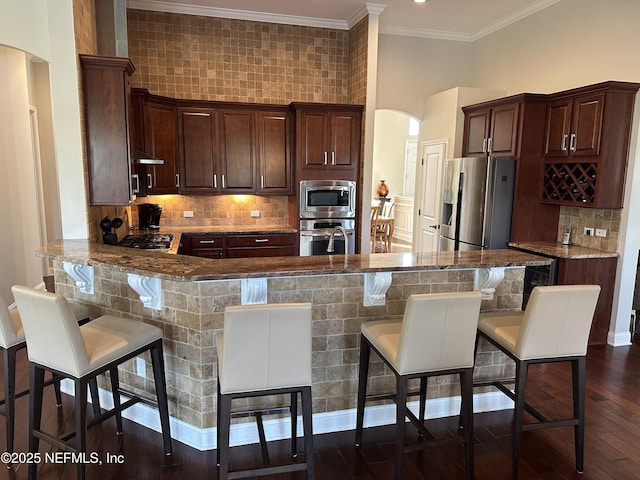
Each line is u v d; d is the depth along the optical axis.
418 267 2.53
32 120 5.69
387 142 10.48
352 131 5.34
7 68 4.71
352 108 5.29
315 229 5.37
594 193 4.04
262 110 5.28
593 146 4.00
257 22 5.39
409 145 10.16
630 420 2.92
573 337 2.32
